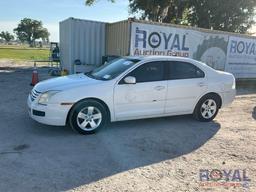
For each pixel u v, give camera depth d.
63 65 15.19
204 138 6.16
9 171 4.21
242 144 5.89
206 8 30.67
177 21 31.30
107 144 5.50
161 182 4.11
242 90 14.48
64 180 4.03
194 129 6.79
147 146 5.52
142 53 12.31
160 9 29.66
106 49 14.02
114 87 6.10
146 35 12.27
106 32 13.91
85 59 13.80
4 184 3.85
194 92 7.10
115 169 4.45
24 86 11.77
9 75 15.79
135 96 6.34
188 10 31.91
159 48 12.71
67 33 13.84
